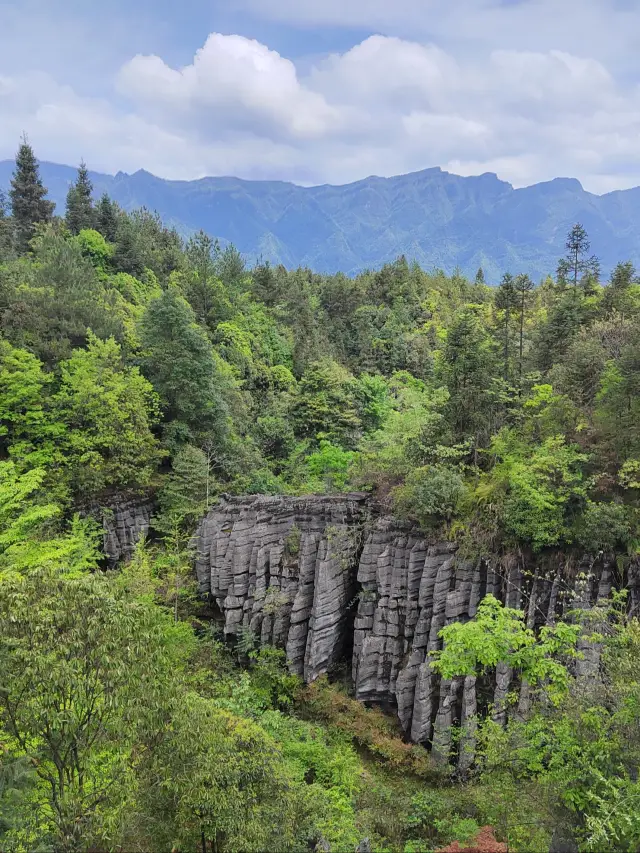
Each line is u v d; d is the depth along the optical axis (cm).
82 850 1316
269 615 3228
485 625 1539
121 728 1309
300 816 1630
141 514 3991
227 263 8988
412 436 3428
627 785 1281
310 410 5962
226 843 1384
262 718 2652
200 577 3588
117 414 3762
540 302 6838
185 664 2928
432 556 2781
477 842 1495
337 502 3225
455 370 3125
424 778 2544
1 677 1252
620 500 2489
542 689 2031
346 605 3238
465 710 2553
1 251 5884
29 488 2459
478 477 2930
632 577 2353
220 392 4956
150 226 10075
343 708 2922
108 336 4475
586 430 2825
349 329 9488
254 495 3656
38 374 3569
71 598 1322
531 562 2589
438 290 10550
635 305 4456
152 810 1386
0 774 1341
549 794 1493
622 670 1530
